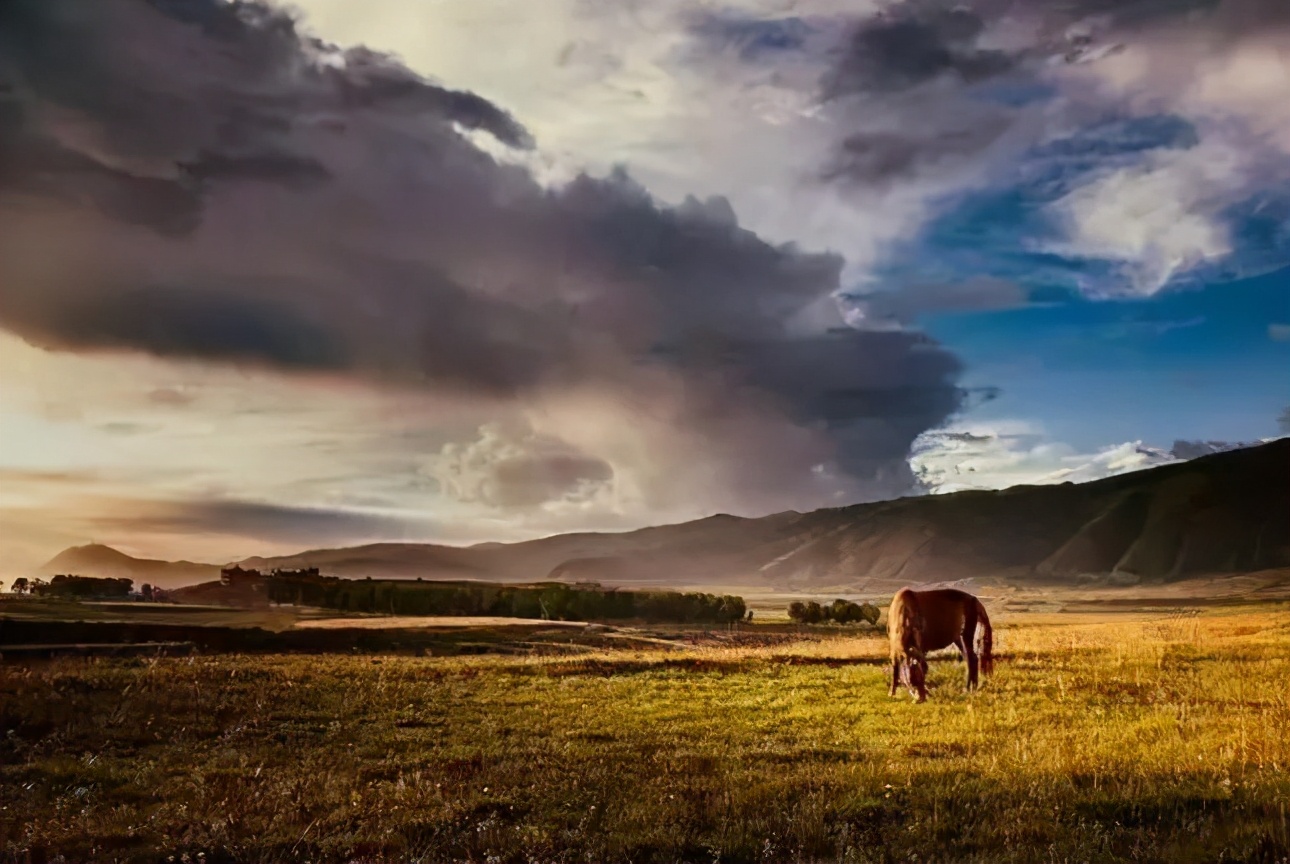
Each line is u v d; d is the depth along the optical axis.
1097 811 10.52
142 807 12.76
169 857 10.45
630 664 30.53
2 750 16.72
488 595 94.56
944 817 10.62
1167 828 9.98
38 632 39.38
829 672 27.81
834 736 17.53
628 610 96.00
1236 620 48.97
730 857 9.97
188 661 29.75
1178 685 21.58
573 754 15.77
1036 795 11.09
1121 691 21.25
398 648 42.06
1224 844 9.07
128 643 38.19
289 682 25.05
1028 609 167.38
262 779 14.28
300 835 11.10
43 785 13.95
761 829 10.59
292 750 16.84
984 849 9.45
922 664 21.81
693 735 17.95
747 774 13.40
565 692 24.56
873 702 21.73
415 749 16.89
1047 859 9.06
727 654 34.41
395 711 21.06
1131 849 9.20
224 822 11.55
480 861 10.27
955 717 18.88
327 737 18.08
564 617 93.19
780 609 188.00
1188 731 15.67
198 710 20.58
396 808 12.10
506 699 23.17
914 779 12.38
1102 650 29.80
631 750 16.22
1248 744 13.66
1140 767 12.42
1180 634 36.84
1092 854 9.08
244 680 25.22
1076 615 129.25
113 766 15.25
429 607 94.00
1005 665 26.92
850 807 11.23
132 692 22.06
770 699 22.75
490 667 30.03
